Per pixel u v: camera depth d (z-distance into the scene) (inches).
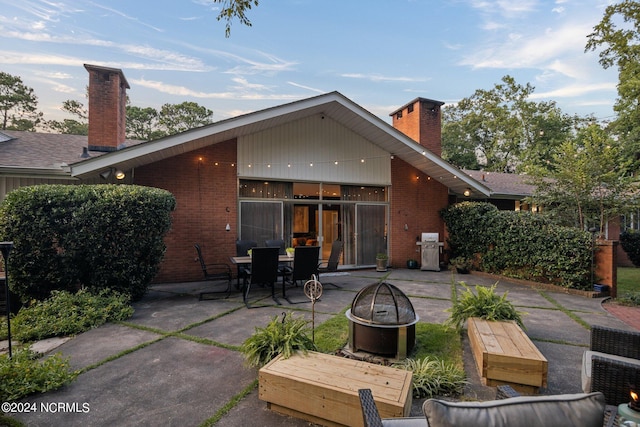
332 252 281.7
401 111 458.9
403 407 80.7
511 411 44.3
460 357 138.3
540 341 158.2
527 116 816.9
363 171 379.9
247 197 327.3
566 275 270.2
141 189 223.8
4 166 249.9
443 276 341.4
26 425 91.8
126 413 97.7
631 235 470.0
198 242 304.3
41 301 201.8
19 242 194.1
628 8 362.3
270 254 223.0
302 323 130.0
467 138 977.5
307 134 350.6
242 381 116.8
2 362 111.6
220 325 177.9
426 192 412.8
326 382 92.3
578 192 339.6
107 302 195.6
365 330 137.5
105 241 210.5
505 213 327.6
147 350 143.8
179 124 1147.3
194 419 94.8
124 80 315.3
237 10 163.9
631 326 183.0
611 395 76.4
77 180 275.4
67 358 130.2
